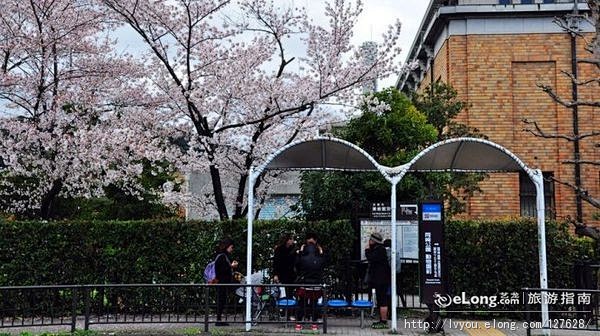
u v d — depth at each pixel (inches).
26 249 501.0
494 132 758.5
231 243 467.2
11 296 465.7
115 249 506.3
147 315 486.9
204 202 632.4
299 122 581.9
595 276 469.1
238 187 620.4
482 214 743.1
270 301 445.4
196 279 498.9
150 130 599.2
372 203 515.2
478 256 489.1
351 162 449.1
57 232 506.3
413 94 761.0
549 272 480.1
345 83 564.4
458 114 758.5
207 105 569.6
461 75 773.9
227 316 448.1
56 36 572.7
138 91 597.3
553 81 764.0
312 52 571.8
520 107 762.8
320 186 554.3
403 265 500.7
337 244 501.0
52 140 547.5
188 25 573.3
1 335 394.6
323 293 404.8
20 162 569.9
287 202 705.0
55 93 586.6
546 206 748.6
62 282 499.8
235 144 583.5
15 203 613.3
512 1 791.1
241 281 493.4
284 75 590.6
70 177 573.6
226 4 581.9
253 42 594.6
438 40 853.8
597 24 467.5
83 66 596.7
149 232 507.2
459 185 652.7
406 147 590.6
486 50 772.6
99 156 550.9
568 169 746.8
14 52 571.2
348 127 591.2
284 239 466.6
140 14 561.9
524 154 753.0
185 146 623.2
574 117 749.9
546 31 767.7
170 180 741.3
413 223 502.0
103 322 417.1
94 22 593.9
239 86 557.6
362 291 501.0
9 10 570.6
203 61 577.6
